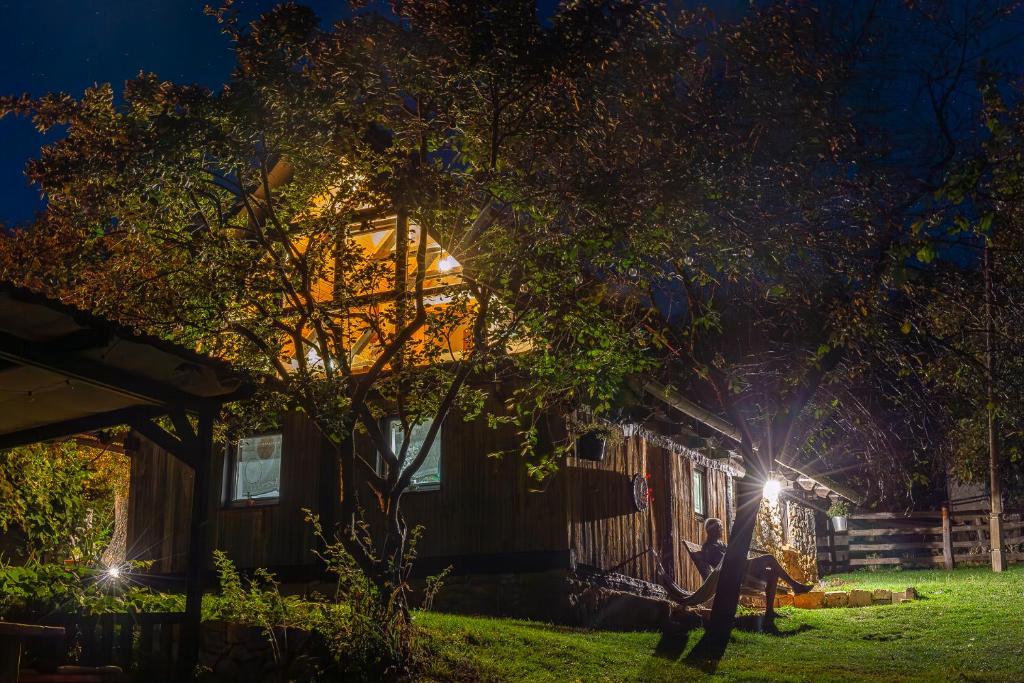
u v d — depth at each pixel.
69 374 8.54
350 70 10.89
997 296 14.75
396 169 11.73
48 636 7.15
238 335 11.96
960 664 12.32
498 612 15.12
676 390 15.87
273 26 10.68
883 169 12.77
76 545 13.41
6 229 12.52
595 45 11.09
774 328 15.80
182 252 11.71
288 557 16.19
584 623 14.97
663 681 11.24
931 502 29.86
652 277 13.10
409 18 11.08
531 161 11.94
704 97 11.98
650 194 11.65
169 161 10.75
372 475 11.63
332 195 12.19
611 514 16.44
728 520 21.47
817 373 14.76
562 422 15.38
